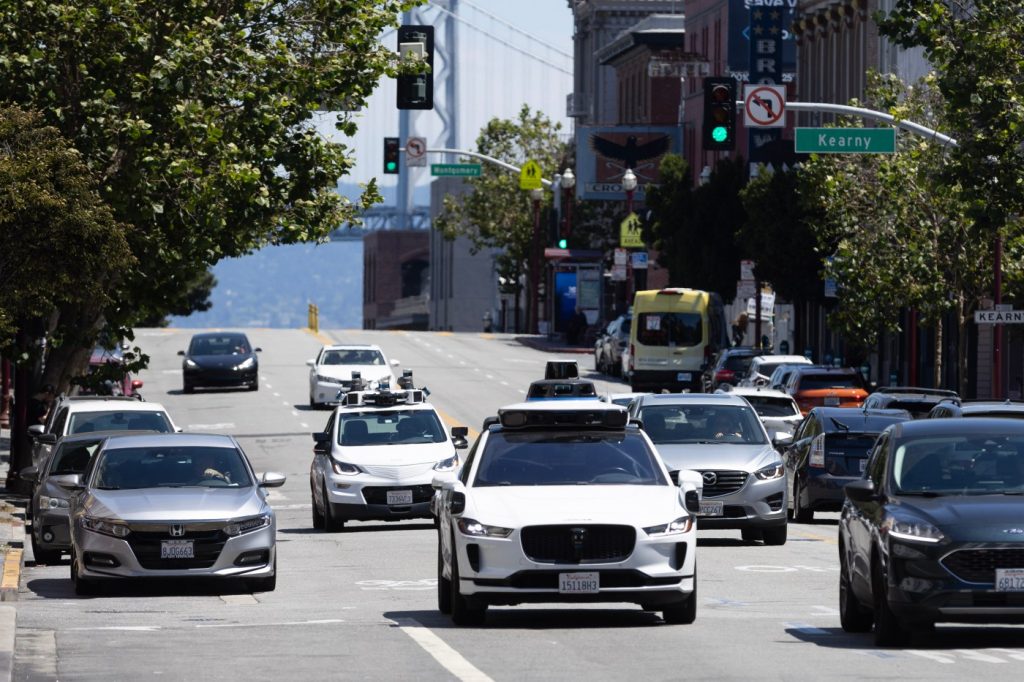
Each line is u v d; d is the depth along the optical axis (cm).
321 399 13925
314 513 7319
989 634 3722
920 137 10694
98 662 3312
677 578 3794
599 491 3875
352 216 8850
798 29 19200
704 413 6431
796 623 3978
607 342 17650
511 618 4069
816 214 14938
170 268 8650
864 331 11850
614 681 3009
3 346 6381
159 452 5106
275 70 8250
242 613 4322
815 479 7119
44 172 6275
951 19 7850
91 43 7725
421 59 8775
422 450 7131
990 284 10675
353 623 4003
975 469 3628
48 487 5994
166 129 7838
